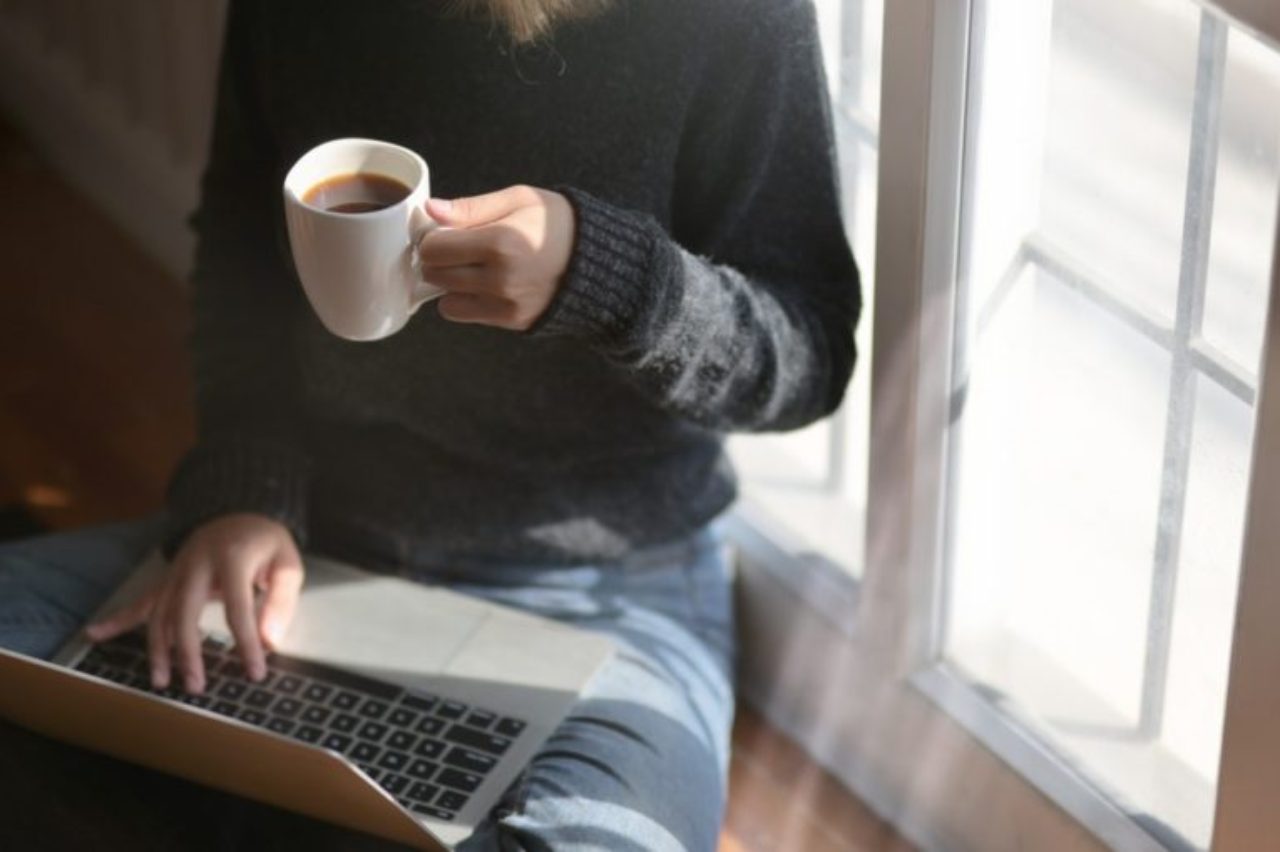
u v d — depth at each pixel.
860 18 1.85
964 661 2.02
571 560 1.99
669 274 1.61
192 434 2.71
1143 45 1.57
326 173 1.55
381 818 1.66
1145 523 1.76
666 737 1.85
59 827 1.76
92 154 3.11
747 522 2.22
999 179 1.74
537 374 1.84
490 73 1.73
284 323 2.03
